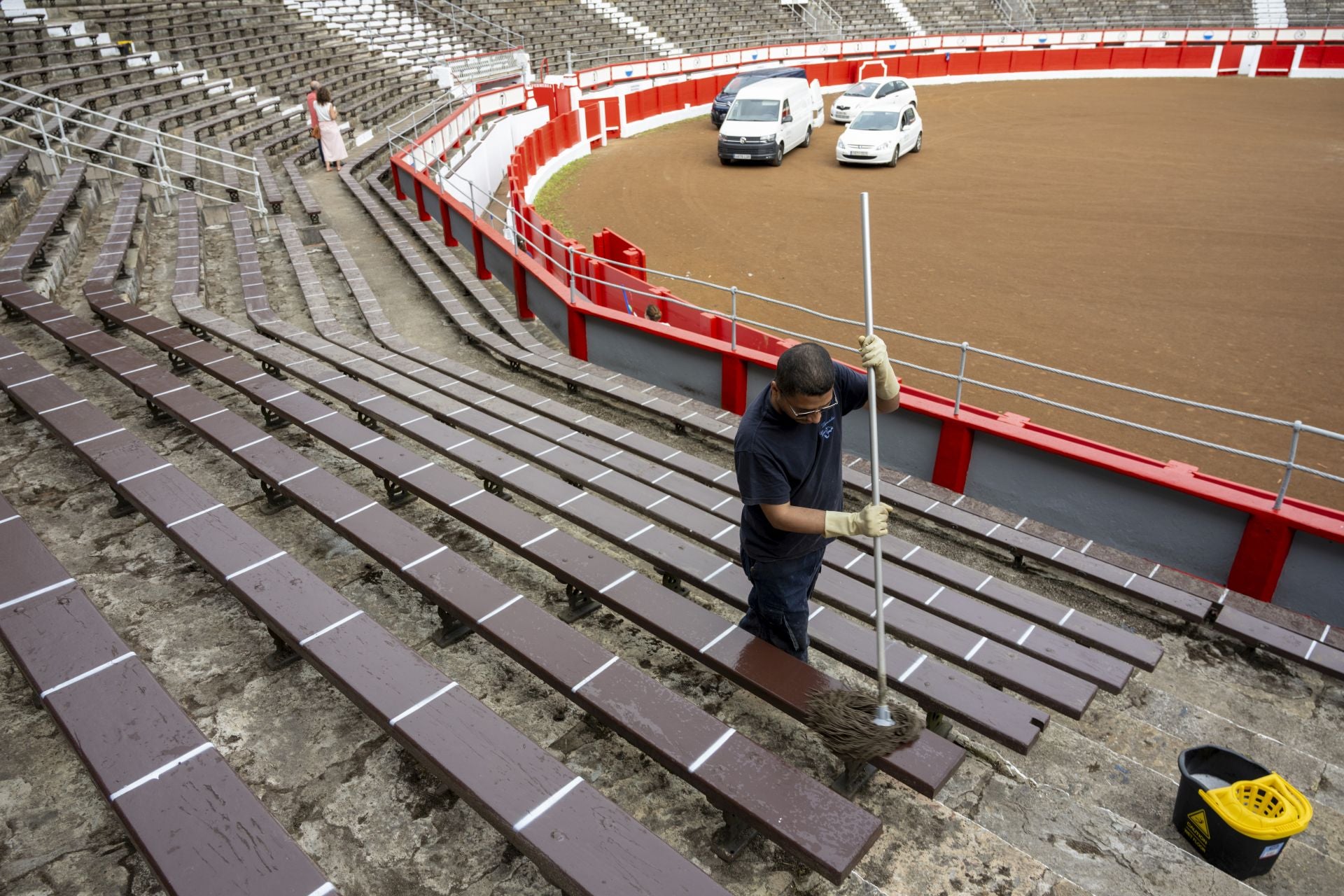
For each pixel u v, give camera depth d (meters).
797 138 25.94
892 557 5.34
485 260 13.46
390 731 3.18
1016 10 46.09
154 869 2.59
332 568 5.07
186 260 10.82
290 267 12.34
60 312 8.04
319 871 2.57
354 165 19.66
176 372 7.98
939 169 23.41
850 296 14.18
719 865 3.21
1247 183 20.84
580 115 26.36
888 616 4.34
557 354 9.80
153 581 4.81
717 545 4.99
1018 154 24.91
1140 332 12.46
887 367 3.14
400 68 28.39
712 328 9.59
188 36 23.19
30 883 3.12
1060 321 12.91
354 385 7.14
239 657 4.22
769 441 3.00
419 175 16.48
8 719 3.89
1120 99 34.31
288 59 25.19
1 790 3.52
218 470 6.16
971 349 6.91
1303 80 39.03
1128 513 6.76
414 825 3.33
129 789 2.83
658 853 2.65
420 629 4.57
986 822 3.58
